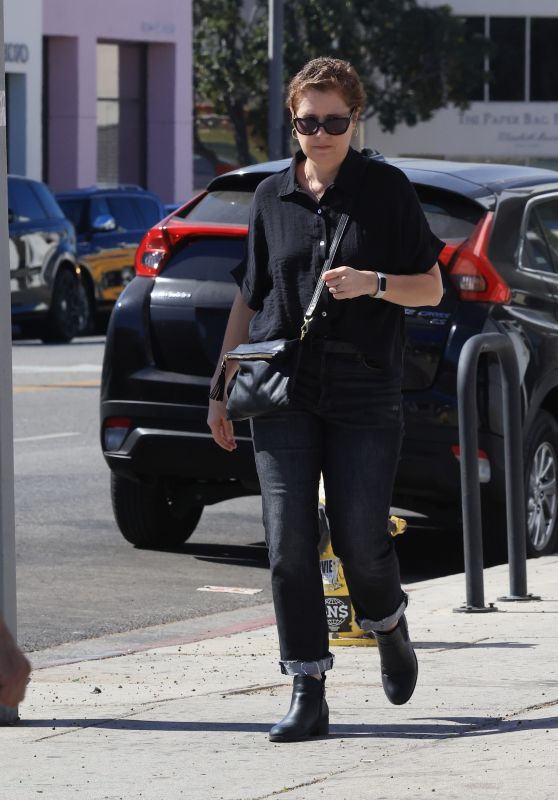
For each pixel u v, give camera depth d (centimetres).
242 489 1841
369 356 1023
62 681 1266
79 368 4006
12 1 7156
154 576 1800
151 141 8281
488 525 1775
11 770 983
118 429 1817
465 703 1136
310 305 1020
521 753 994
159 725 1096
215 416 1098
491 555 1789
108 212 5178
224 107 9756
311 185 1038
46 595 1692
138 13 7981
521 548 1551
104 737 1065
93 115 7812
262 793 922
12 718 1104
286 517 1030
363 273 998
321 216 1026
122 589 1730
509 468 1546
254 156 9962
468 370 1489
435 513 1809
